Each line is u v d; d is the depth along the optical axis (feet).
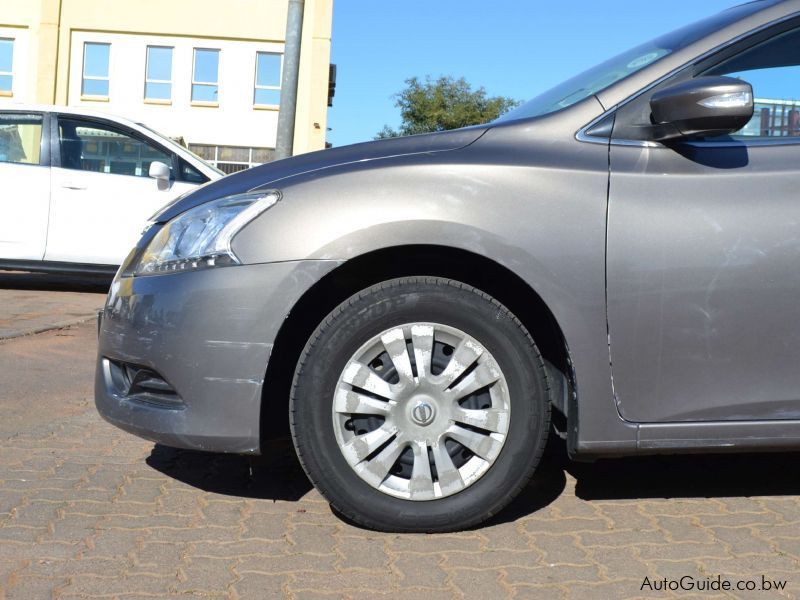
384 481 10.02
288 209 9.90
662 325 9.92
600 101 10.53
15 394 16.98
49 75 111.86
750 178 10.11
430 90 169.27
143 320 10.19
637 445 10.00
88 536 10.06
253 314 9.77
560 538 10.17
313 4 111.55
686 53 10.67
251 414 9.83
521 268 9.81
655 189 10.03
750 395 10.02
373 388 9.93
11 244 30.40
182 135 114.01
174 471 12.51
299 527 10.45
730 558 9.64
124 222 30.83
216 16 112.78
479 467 10.05
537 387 10.03
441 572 9.25
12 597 8.50
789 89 10.56
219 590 8.76
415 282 9.94
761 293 9.93
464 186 9.92
